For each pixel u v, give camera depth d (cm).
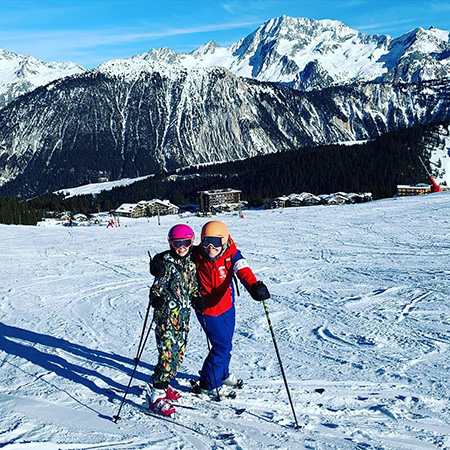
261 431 367
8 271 1410
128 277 1285
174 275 416
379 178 16075
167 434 357
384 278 1151
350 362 579
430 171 16450
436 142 17775
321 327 752
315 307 890
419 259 1418
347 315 823
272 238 2047
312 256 1556
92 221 7706
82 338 698
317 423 385
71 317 845
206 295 440
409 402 437
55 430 356
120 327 769
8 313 883
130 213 11000
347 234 2061
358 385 495
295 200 10600
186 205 13288
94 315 860
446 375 523
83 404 419
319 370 549
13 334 720
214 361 450
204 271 436
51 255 1772
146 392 418
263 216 3209
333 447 335
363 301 927
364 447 335
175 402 434
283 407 425
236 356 610
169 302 415
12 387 468
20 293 1085
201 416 400
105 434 352
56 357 586
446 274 1164
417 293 975
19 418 378
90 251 1869
